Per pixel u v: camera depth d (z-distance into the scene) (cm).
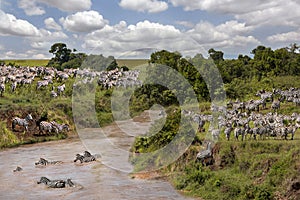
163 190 1802
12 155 2830
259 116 2747
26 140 3381
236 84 4422
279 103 3275
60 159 2633
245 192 1595
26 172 2244
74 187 1888
